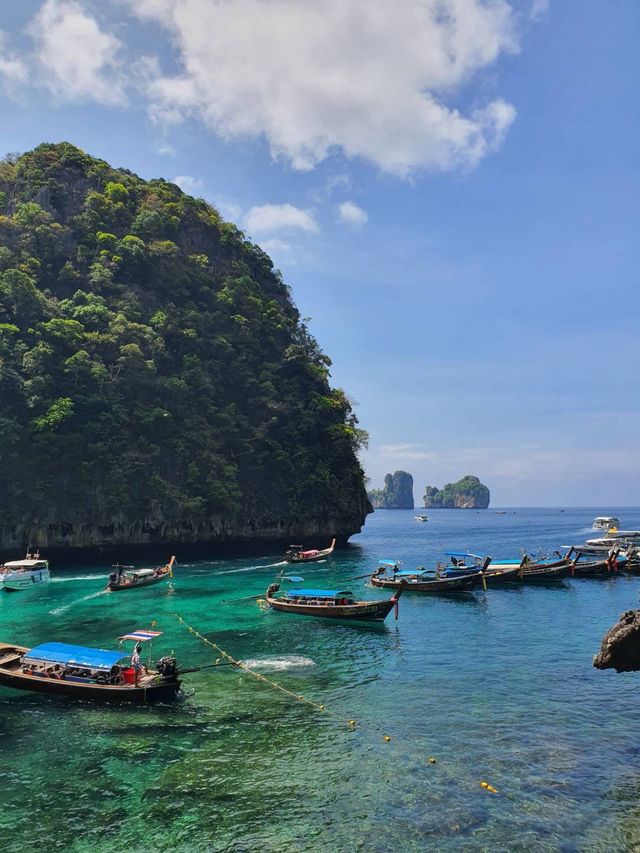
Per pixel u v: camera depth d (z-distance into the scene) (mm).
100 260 94188
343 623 39750
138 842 14711
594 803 16391
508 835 14914
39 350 74312
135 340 86188
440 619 40938
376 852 14234
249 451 93500
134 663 25797
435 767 18438
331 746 19984
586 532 154250
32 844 14609
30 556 67750
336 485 104812
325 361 127000
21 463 71625
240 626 39094
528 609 44438
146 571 58781
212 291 106562
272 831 15109
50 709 23281
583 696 24844
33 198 99250
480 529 176500
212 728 21531
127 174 118562
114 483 76438
